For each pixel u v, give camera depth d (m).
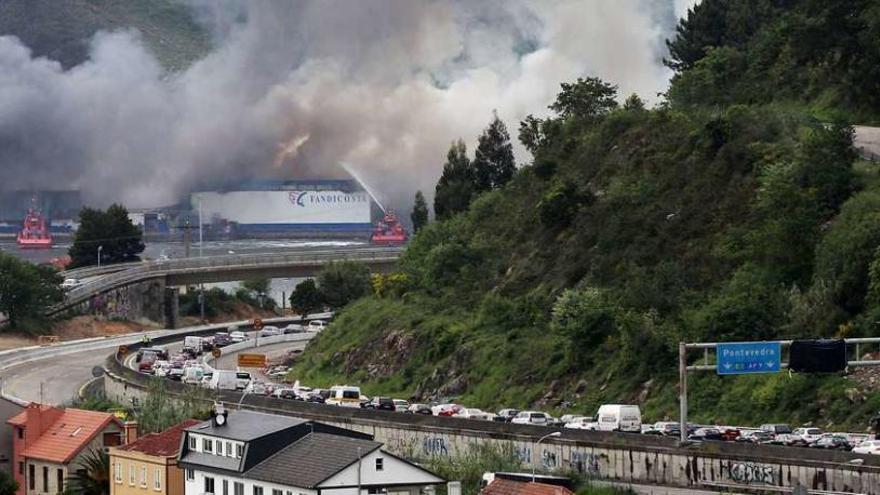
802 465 168.50
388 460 170.38
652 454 181.88
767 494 170.50
